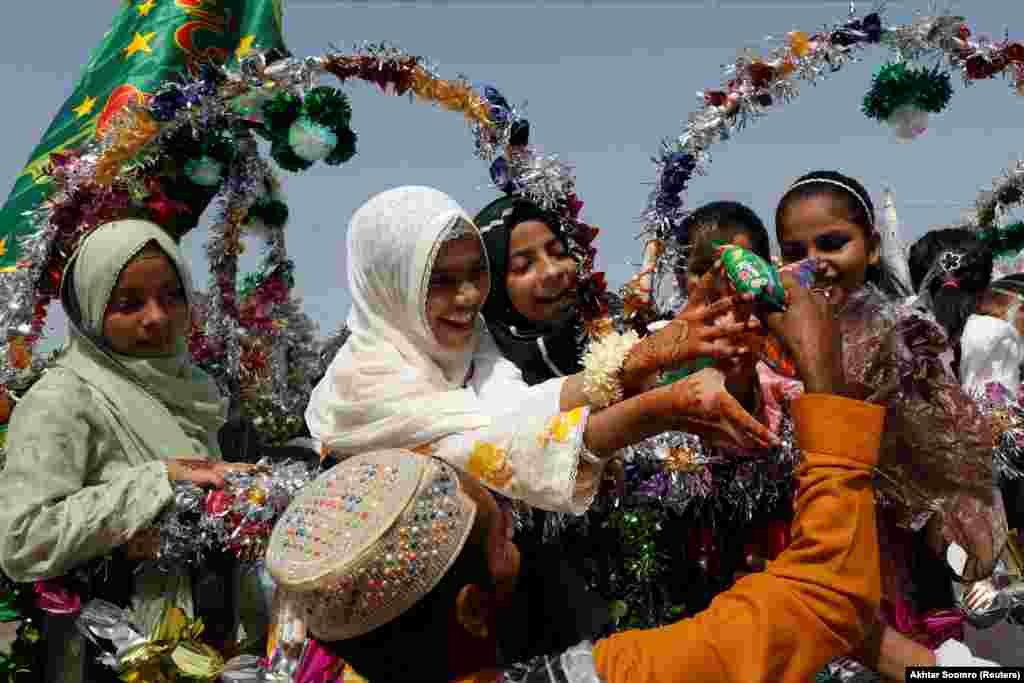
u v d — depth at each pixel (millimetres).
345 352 2643
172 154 3416
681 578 2762
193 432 3086
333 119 3264
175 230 3689
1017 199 4316
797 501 1372
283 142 3305
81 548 2584
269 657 2566
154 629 2682
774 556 2617
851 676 2312
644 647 1361
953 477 2066
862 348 1994
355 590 1234
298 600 1280
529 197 2938
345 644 1316
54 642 2814
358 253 2605
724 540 2727
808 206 2736
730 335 1589
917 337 2010
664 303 3168
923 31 3146
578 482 1991
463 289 2535
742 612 1331
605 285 2951
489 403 2402
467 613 1300
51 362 3135
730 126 3137
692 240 3051
